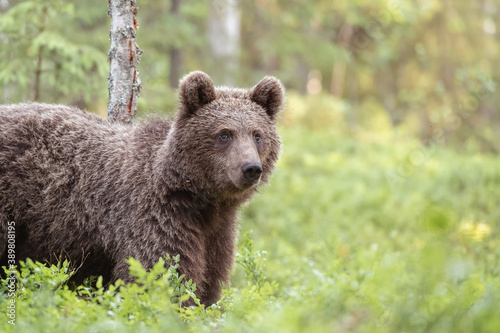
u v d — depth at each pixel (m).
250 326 7.55
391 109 47.94
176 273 9.34
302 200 24.39
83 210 10.49
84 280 10.38
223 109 10.44
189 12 30.62
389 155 33.66
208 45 31.16
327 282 8.88
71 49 15.72
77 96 18.88
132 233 10.11
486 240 15.76
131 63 12.58
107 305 8.49
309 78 51.56
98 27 23.48
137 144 10.62
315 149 33.88
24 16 15.98
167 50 28.55
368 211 23.03
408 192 25.28
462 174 27.31
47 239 10.49
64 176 10.53
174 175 10.21
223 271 10.96
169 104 22.41
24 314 7.83
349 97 51.09
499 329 6.20
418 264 7.60
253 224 21.50
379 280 8.20
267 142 10.63
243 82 31.38
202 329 7.63
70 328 7.23
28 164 10.41
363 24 38.09
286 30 34.28
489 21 43.47
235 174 9.93
